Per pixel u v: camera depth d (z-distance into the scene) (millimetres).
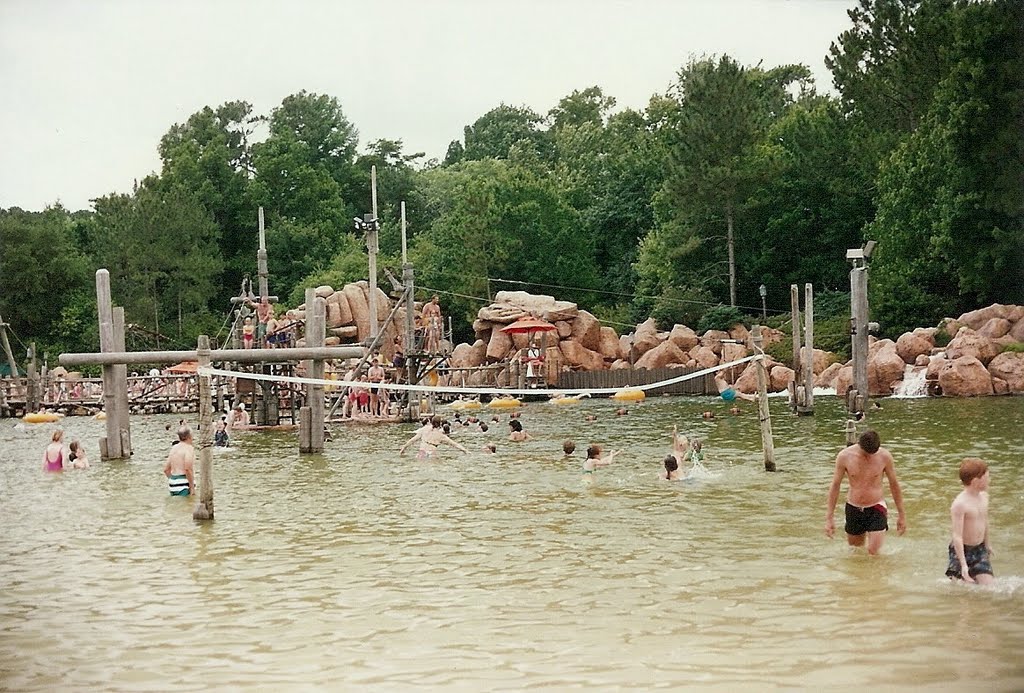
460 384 55375
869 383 46969
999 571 13359
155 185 86625
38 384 53344
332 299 61031
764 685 9555
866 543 14938
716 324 62812
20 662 10906
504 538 16594
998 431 29422
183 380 54656
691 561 14469
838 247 66125
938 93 50688
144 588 14016
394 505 20344
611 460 25312
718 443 29703
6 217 74062
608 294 77438
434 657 10648
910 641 10625
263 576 14508
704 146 66500
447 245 76562
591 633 11273
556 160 100000
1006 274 50406
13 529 18828
